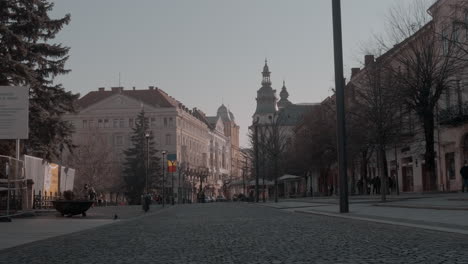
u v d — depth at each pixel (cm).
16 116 2488
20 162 2539
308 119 6988
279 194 9650
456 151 4253
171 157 6088
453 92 4238
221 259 938
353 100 4462
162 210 4141
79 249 1190
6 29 3269
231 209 3931
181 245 1213
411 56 4041
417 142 4744
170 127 11612
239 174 16950
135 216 2936
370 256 912
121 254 1069
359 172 6669
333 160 6488
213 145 15662
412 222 1650
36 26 3522
